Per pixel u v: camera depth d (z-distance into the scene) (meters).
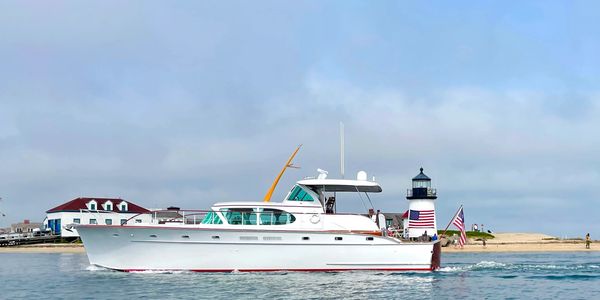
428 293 25.23
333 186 31.33
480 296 24.62
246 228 29.27
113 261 29.31
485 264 37.47
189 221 30.77
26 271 36.88
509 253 57.03
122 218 74.31
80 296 24.39
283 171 32.59
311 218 30.12
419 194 34.38
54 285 28.62
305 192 30.77
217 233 28.92
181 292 24.67
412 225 34.22
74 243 71.25
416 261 30.70
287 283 26.83
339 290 25.41
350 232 29.91
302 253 29.50
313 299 23.34
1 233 89.06
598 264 38.84
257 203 29.81
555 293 25.61
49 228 76.25
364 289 25.86
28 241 71.88
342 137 32.97
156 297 23.70
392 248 30.45
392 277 29.28
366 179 32.19
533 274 32.06
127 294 24.41
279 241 29.31
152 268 29.17
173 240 28.91
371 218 31.70
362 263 30.12
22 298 24.67
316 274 29.33
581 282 29.02
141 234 28.91
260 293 24.48
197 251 29.00
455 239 65.81
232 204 29.70
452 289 26.34
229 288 25.52
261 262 29.30
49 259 50.84
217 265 29.09
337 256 29.81
